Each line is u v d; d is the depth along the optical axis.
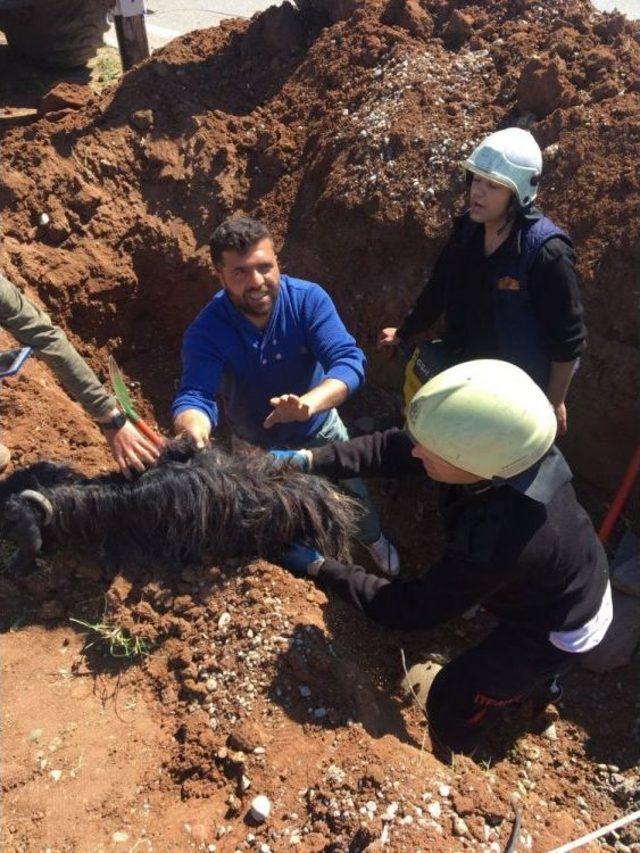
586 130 2.64
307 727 1.65
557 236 1.91
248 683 1.70
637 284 2.43
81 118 3.15
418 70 3.02
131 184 3.09
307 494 1.90
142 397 3.10
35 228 2.92
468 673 1.77
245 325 2.02
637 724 2.13
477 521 1.58
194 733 1.63
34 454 2.22
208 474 1.86
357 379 1.98
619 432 2.53
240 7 5.79
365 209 2.84
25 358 1.67
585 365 2.50
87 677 1.76
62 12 4.11
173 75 3.28
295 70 3.31
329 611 1.87
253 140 3.19
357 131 2.98
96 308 2.96
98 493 1.86
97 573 1.91
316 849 1.45
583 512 1.74
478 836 1.50
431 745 1.83
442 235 2.73
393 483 2.73
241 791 1.55
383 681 1.98
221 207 3.11
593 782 2.01
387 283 2.86
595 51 2.79
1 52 4.45
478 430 1.43
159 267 3.07
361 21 3.24
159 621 1.81
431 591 1.65
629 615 2.30
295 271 3.00
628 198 2.50
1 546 1.93
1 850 1.47
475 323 2.10
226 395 2.24
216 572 1.87
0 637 1.83
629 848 1.84
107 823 1.52
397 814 1.49
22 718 1.67
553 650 1.74
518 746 2.06
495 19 3.11
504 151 1.85
